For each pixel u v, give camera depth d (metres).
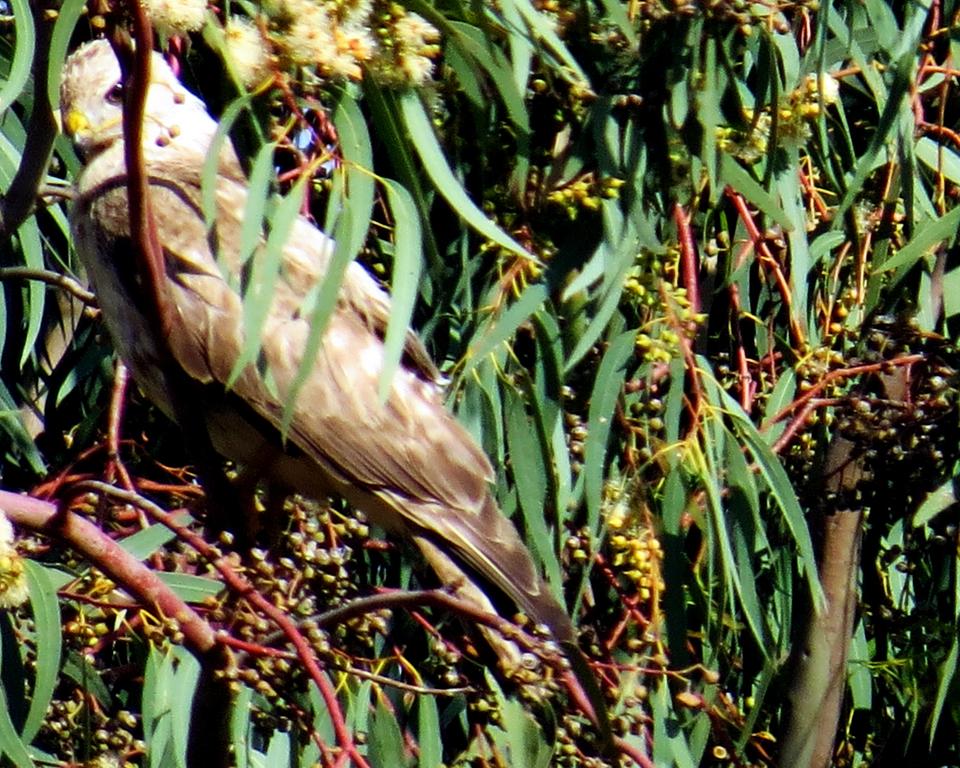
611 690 7.85
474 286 9.08
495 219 8.75
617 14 7.77
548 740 6.92
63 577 7.91
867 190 9.84
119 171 8.49
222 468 8.48
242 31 6.79
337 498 9.28
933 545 9.20
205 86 9.45
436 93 7.98
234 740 7.86
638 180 8.45
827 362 9.22
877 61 9.77
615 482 8.47
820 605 8.39
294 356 8.30
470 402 8.57
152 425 9.67
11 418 9.48
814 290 9.91
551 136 8.83
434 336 9.38
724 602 8.21
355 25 6.75
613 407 8.36
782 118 8.76
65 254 10.20
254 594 6.30
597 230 8.49
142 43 6.16
